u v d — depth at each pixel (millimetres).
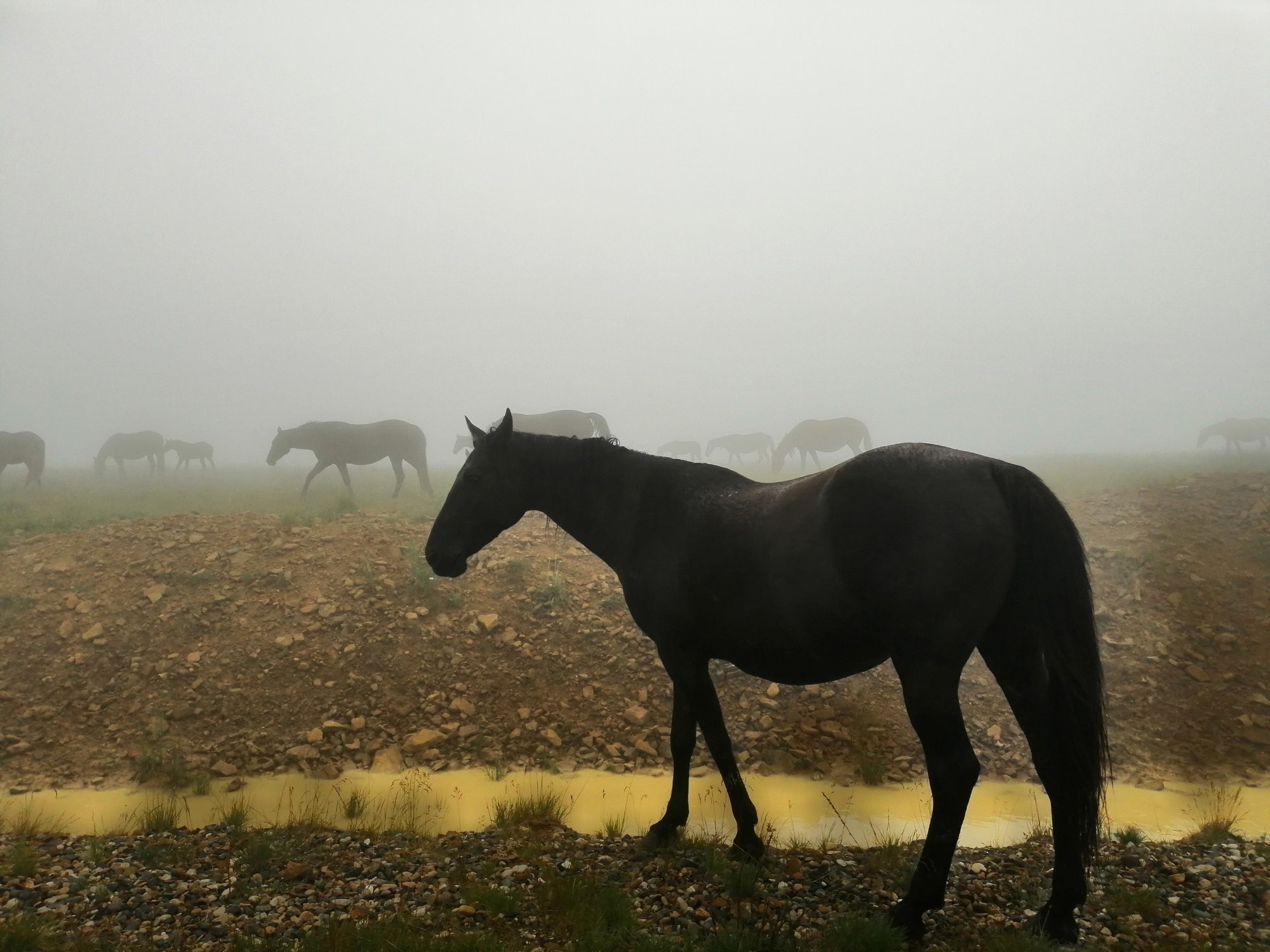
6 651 7980
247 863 4570
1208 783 6008
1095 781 3428
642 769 6621
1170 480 12680
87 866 4590
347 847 4852
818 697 7434
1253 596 8320
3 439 20297
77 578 9312
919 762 6582
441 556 4992
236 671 7781
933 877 3516
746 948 3449
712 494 4422
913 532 3469
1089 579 3488
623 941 3623
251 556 9883
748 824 4488
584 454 4883
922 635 3447
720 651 4320
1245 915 3803
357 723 7125
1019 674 3670
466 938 3535
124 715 7223
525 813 5473
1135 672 7500
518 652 8156
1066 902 3514
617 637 8367
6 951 3506
